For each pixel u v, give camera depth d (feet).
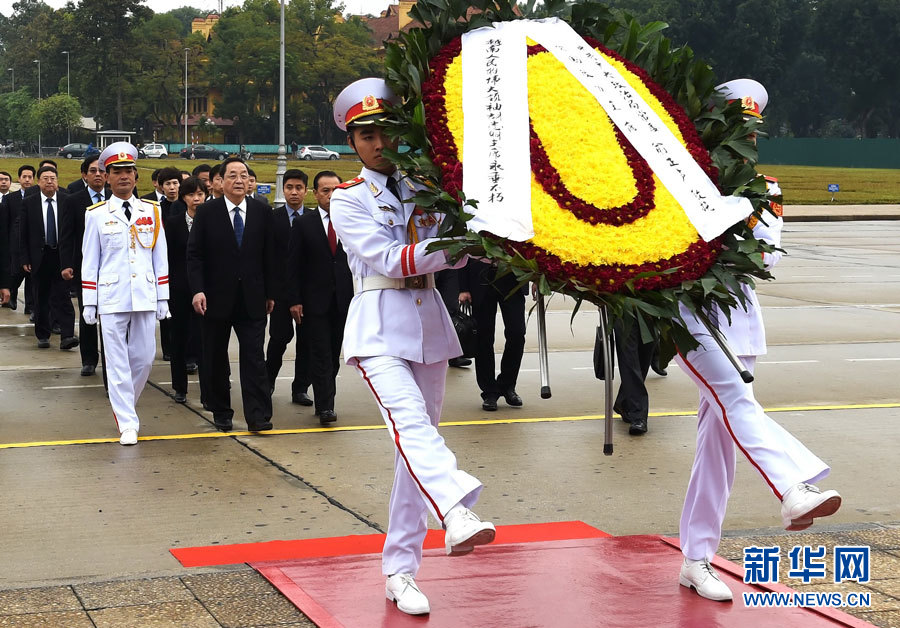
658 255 13.92
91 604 15.07
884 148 271.08
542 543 17.89
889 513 20.86
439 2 15.20
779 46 300.61
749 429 14.24
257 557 17.71
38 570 17.08
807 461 14.01
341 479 22.80
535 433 27.37
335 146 313.94
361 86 14.74
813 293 56.90
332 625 14.05
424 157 14.02
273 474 23.17
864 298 55.01
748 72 297.12
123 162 26.45
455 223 13.70
